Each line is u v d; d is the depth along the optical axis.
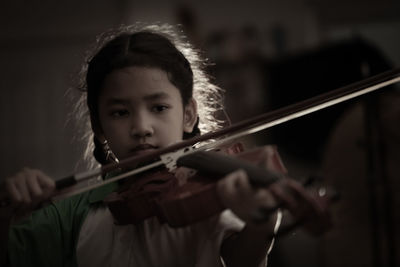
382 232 3.24
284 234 1.31
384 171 3.27
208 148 1.78
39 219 1.87
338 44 4.59
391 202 3.23
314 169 5.07
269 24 6.62
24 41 6.62
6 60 6.61
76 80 2.39
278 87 5.34
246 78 5.70
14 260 1.76
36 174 1.53
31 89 6.60
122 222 1.66
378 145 3.28
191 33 6.12
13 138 6.53
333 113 4.92
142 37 1.88
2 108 6.54
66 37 6.64
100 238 1.80
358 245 3.29
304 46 6.61
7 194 1.49
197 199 1.45
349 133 3.39
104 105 1.81
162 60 1.82
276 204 1.29
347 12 6.78
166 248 1.69
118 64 1.78
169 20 6.49
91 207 1.90
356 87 1.89
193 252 1.65
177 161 1.63
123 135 1.76
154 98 1.77
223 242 1.61
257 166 1.46
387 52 6.88
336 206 3.35
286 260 5.30
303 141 5.09
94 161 2.32
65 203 1.93
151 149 1.75
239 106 5.63
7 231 1.60
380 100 3.31
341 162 3.39
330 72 4.73
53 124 6.54
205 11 6.57
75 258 1.79
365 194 3.29
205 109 2.27
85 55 2.37
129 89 1.76
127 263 1.72
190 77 1.95
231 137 1.81
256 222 1.26
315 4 6.73
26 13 6.62
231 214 1.57
